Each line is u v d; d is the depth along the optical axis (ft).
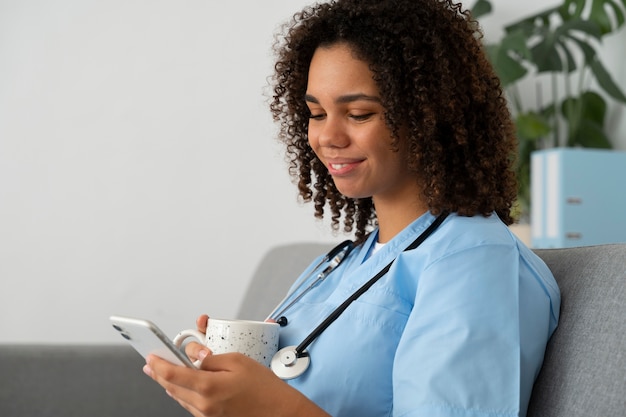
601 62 9.01
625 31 9.04
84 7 10.47
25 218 10.34
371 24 3.43
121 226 10.28
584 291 3.20
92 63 10.41
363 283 3.55
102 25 10.44
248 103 10.30
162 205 10.31
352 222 4.35
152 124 10.36
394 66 3.40
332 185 4.32
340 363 3.28
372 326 3.31
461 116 3.50
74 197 10.34
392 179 3.56
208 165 10.33
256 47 10.29
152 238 10.28
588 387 2.90
